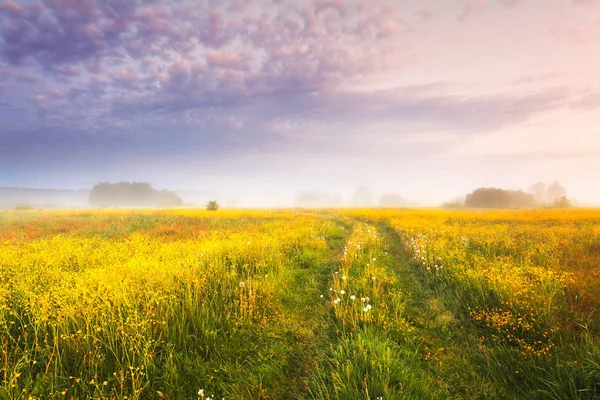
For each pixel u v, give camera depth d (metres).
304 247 11.38
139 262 7.64
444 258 9.03
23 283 5.81
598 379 3.32
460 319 5.50
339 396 3.25
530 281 6.35
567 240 11.29
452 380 3.73
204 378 3.73
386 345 4.24
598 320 4.84
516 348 4.28
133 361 3.68
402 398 3.15
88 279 6.00
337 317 5.39
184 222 21.52
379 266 8.70
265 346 4.58
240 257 8.95
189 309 5.16
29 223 19.92
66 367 3.75
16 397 3.09
